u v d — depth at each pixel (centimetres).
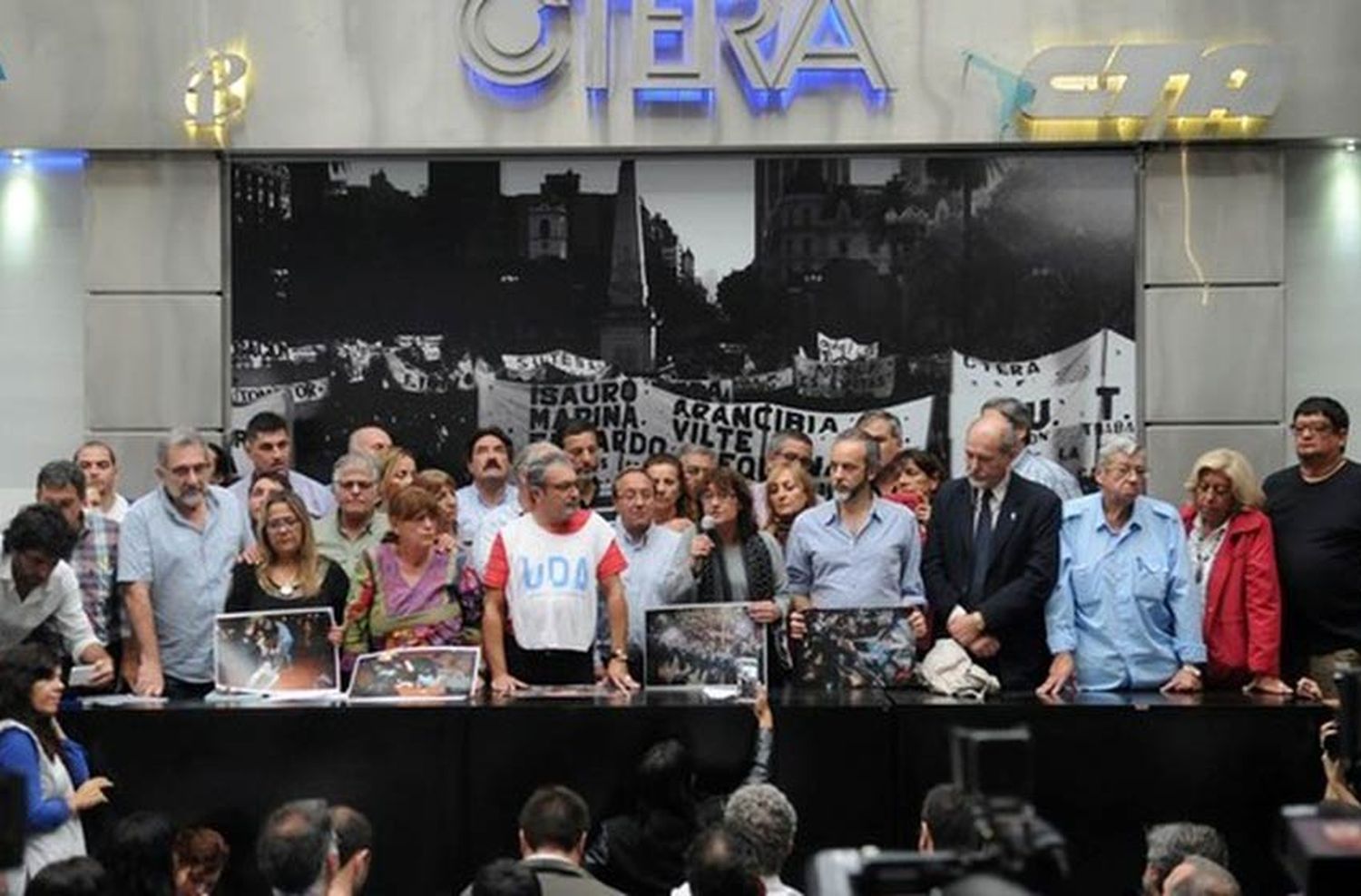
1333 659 796
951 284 1144
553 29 1126
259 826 726
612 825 708
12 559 735
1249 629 787
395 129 1127
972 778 234
